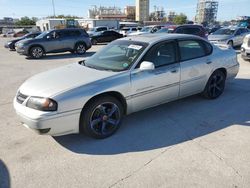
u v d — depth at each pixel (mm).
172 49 4543
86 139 3842
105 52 4727
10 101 5773
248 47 9961
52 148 3600
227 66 5578
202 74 5027
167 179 2863
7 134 4047
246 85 6680
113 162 3230
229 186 2717
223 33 15164
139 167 3107
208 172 2963
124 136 3924
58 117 3348
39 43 13750
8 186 2807
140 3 108812
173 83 4512
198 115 4680
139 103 4148
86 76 3807
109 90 3695
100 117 3797
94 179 2902
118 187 2758
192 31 14281
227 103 5289
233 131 3994
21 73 9336
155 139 3805
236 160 3191
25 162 3264
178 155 3340
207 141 3689
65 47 14875
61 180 2895
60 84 3588
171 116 4648
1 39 36219
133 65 4020
